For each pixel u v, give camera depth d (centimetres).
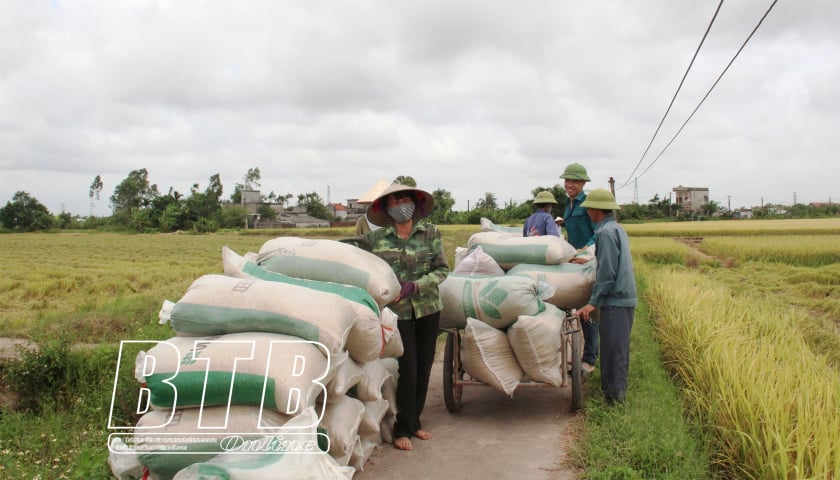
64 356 693
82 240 5400
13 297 1791
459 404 589
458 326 561
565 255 641
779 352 661
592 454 433
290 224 9194
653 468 408
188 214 8694
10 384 670
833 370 635
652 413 495
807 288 1705
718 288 1420
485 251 661
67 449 521
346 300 376
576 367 554
